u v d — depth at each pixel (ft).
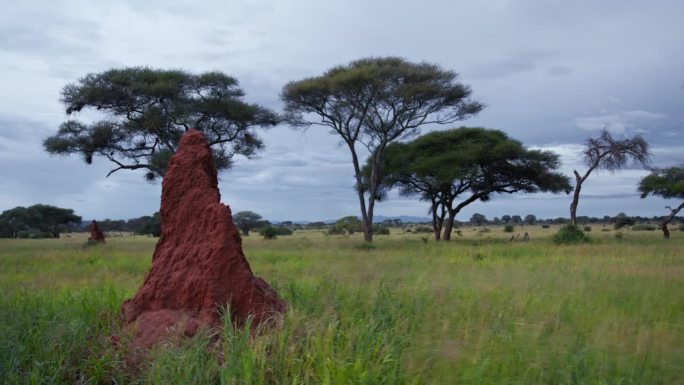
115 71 99.76
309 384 15.66
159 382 15.56
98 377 17.01
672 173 131.23
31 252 73.20
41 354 17.60
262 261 56.59
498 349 17.89
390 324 21.13
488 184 124.88
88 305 24.00
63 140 104.22
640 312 25.23
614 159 119.24
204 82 105.09
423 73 100.99
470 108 107.24
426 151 125.18
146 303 22.35
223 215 22.63
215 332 19.35
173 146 110.83
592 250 68.59
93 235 105.91
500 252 67.77
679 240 100.89
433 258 58.44
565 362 17.11
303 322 19.30
